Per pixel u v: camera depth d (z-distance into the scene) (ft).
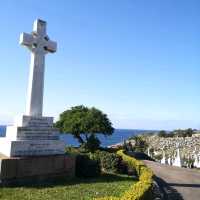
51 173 46.37
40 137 48.14
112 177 52.26
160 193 46.19
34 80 50.88
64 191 39.78
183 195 47.16
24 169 43.14
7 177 41.32
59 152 49.75
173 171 75.56
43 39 52.54
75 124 104.58
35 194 37.60
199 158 110.83
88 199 36.19
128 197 30.12
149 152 149.48
